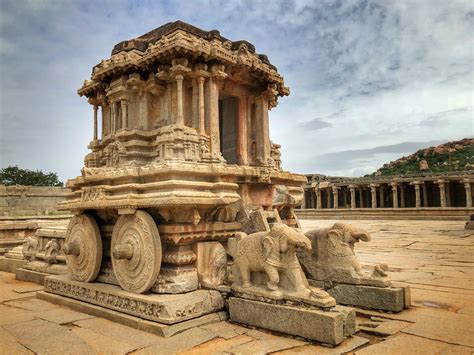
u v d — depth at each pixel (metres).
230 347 4.82
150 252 6.08
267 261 5.56
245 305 5.68
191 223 6.32
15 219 19.80
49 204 29.67
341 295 6.61
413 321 5.68
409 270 10.12
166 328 5.36
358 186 47.50
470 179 39.25
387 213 37.81
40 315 6.73
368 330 5.33
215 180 6.80
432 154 97.06
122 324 5.98
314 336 4.89
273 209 8.70
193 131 7.57
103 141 8.86
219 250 6.53
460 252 13.66
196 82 7.97
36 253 10.84
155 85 8.05
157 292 6.17
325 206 52.97
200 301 5.87
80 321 6.27
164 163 6.29
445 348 4.63
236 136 9.48
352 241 6.84
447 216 33.97
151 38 8.79
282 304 5.38
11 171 56.81
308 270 7.03
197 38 7.84
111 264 7.42
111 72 8.30
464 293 7.43
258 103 9.66
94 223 7.54
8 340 5.38
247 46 9.08
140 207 6.40
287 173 8.87
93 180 7.13
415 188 42.66
